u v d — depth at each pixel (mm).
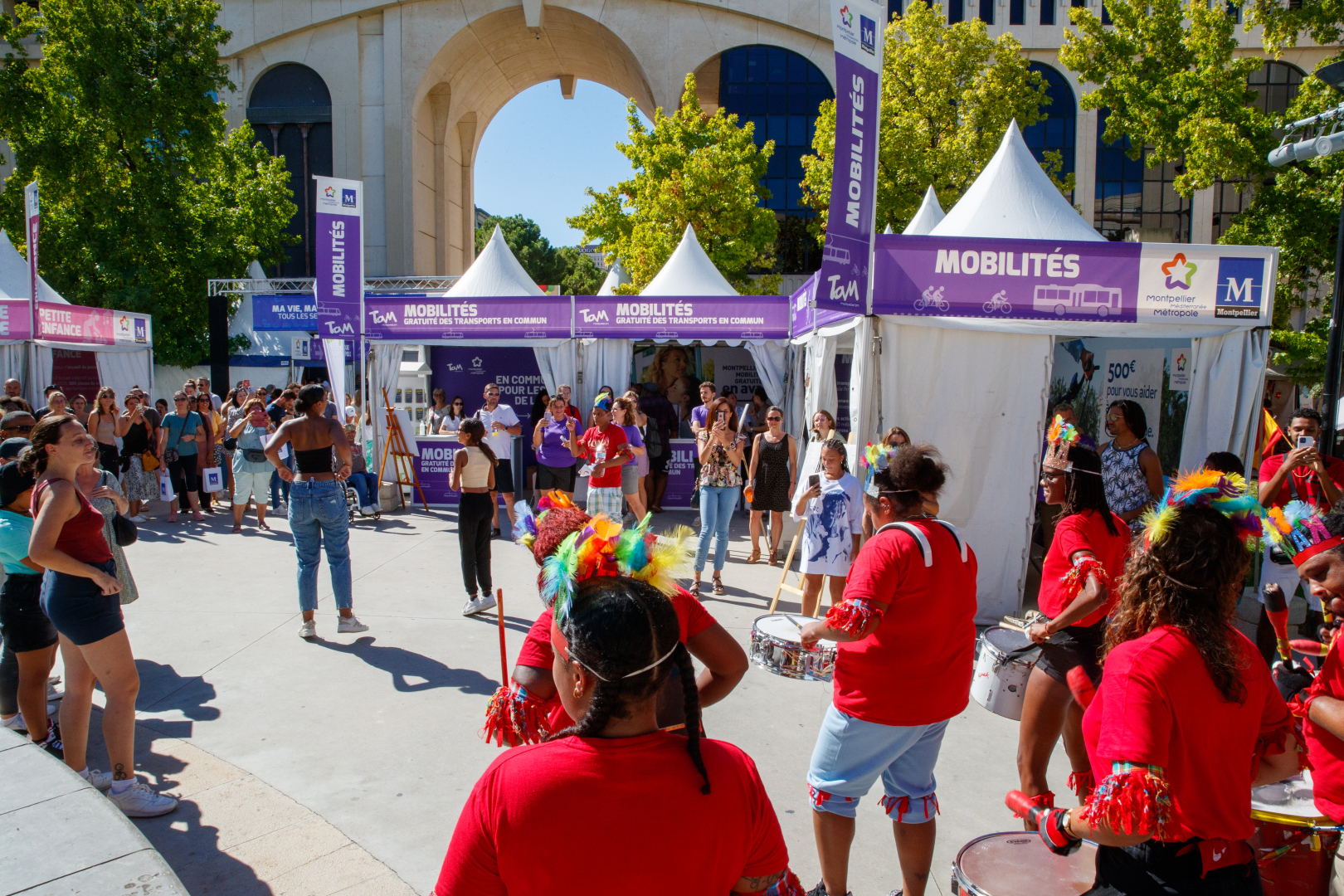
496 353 14914
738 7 31812
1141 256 6547
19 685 3959
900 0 31031
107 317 14430
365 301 11555
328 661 5512
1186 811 1854
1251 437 6723
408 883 3145
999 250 6543
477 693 5004
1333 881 2479
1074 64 15734
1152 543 1979
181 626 6234
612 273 19453
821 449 6102
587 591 1510
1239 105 14008
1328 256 12961
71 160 22734
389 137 32438
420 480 12234
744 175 23109
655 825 1358
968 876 2359
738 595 7422
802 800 3799
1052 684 3143
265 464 10102
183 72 23406
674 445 12133
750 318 11594
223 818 3580
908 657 2705
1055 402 10328
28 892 2148
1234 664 1869
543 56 38969
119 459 10414
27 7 23781
